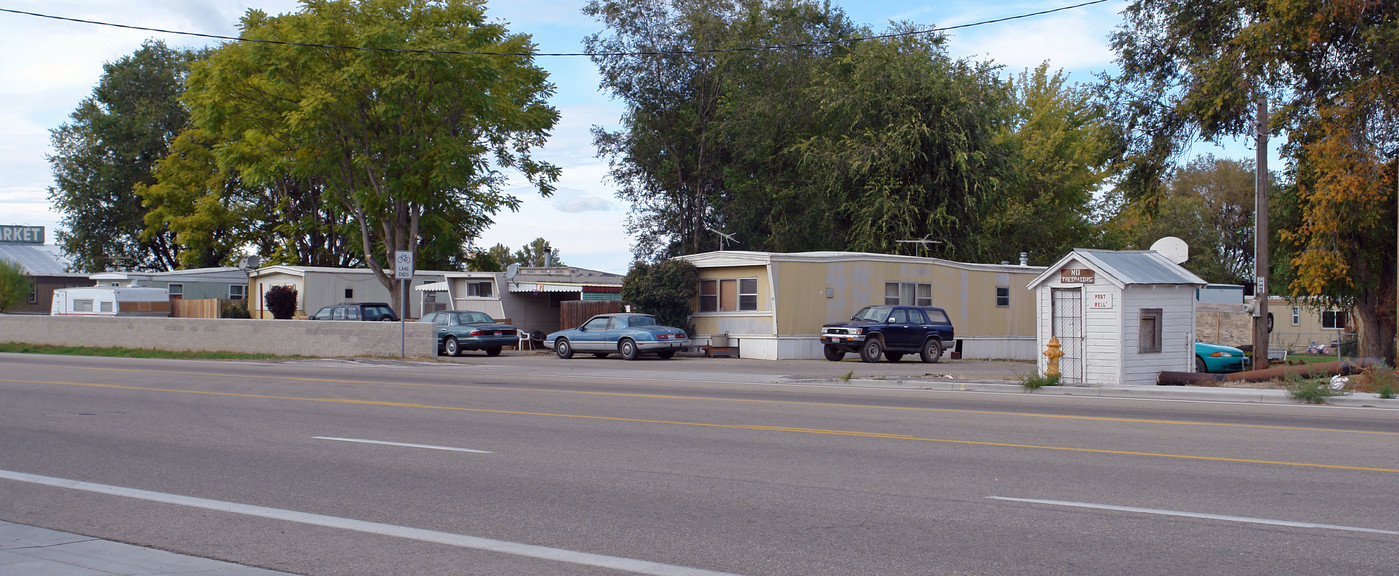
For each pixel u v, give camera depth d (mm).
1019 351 36375
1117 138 30297
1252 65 25797
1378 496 8148
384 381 20688
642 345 29625
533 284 37188
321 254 61656
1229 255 74125
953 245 40719
